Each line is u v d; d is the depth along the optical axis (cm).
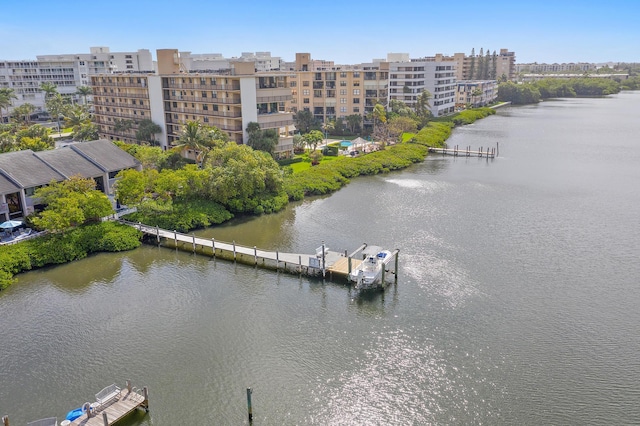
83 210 6328
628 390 3700
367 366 4041
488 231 6950
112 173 7856
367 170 10662
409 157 11931
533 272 5631
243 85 10044
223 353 4238
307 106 16600
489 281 5422
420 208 8081
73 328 4634
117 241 6391
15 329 4619
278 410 3584
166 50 11294
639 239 6619
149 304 5066
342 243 6556
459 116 19575
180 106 11225
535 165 11519
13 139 9338
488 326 4556
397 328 4562
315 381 3875
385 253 5600
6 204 6356
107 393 3591
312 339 4422
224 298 5181
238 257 6197
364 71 15550
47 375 3981
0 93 14725
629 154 12788
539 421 3428
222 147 8669
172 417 3531
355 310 4906
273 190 8462
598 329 4484
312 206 8338
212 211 7462
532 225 7194
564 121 19812
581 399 3616
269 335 4491
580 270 5678
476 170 11044
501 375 3891
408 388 3781
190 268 5909
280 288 5400
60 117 16500
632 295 5094
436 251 6238
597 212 7794
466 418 3475
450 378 3878
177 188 7331
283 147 11125
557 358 4081
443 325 4591
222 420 3503
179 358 4175
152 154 8712
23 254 5772
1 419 3503
